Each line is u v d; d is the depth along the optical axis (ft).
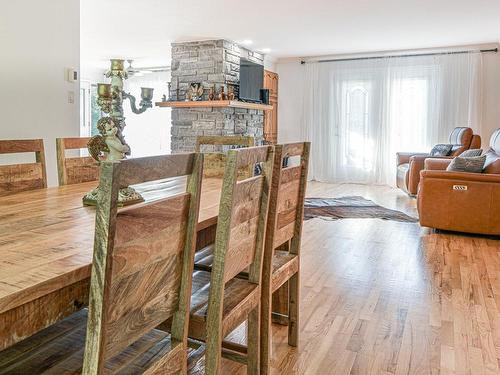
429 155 21.02
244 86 21.83
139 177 2.83
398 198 20.81
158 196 6.04
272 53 25.36
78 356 3.65
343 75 25.85
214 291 4.21
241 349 5.57
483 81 22.90
